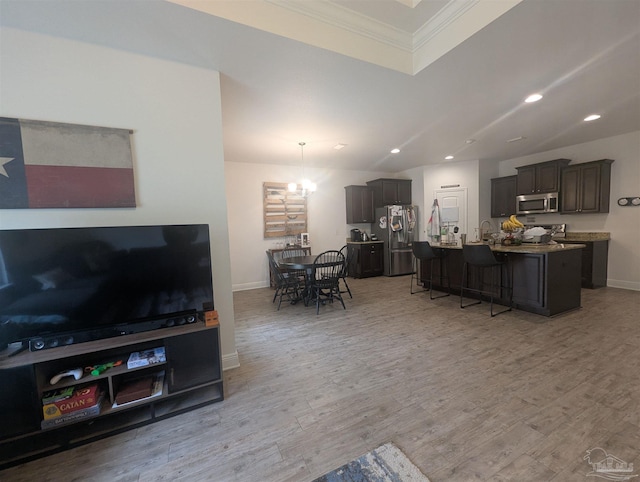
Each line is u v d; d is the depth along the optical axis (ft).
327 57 6.81
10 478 4.55
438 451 4.80
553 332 9.53
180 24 5.56
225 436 5.36
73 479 4.51
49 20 5.36
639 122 12.36
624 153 14.33
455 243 15.23
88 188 6.18
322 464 4.64
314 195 20.54
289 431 5.43
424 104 9.78
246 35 5.95
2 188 5.55
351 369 7.68
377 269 21.09
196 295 6.47
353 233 21.42
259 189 18.66
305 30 6.28
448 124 11.91
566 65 7.54
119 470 4.66
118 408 5.48
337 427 5.49
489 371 7.27
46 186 5.84
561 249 11.15
